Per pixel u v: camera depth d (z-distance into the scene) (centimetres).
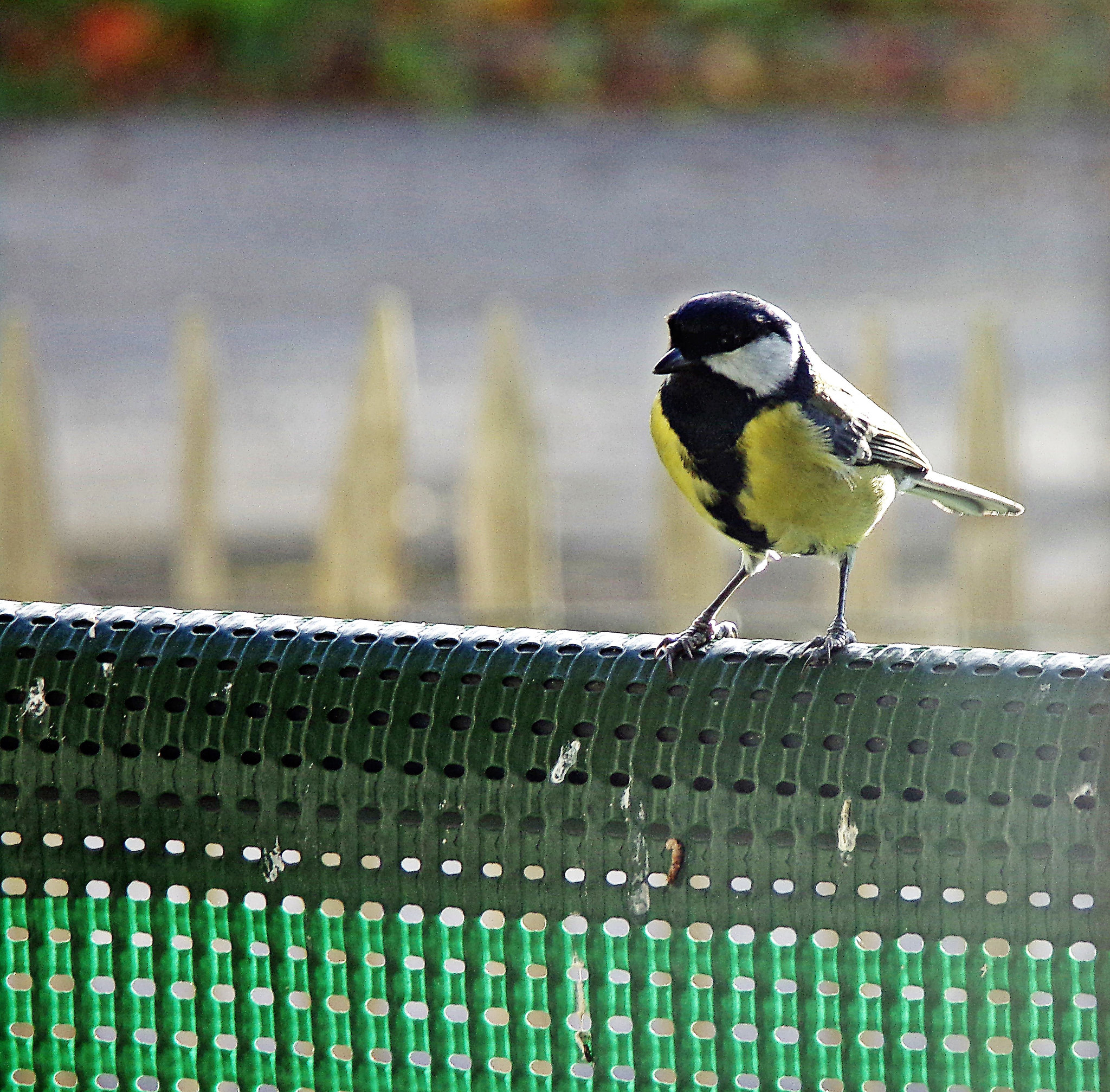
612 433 1847
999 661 450
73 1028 489
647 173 2695
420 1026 469
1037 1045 431
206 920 476
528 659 471
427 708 466
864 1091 447
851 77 2984
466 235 2466
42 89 3020
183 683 477
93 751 478
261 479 1736
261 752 469
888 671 451
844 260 2314
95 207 2609
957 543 1123
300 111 3023
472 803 462
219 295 2275
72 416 1942
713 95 3003
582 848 457
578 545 1583
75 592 1499
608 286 2272
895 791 438
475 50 3053
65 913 486
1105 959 423
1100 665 444
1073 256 2264
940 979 438
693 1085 457
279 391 1981
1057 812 426
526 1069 466
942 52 2988
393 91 3045
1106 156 2677
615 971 458
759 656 466
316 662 476
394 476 1170
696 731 453
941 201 2525
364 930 470
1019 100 2916
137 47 3039
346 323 2180
